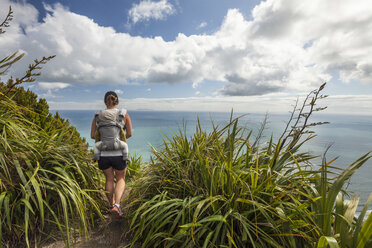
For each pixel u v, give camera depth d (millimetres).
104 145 2518
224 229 1579
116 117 2656
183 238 1709
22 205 1959
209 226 1729
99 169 2848
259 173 1961
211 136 2676
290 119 1943
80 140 4090
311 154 2115
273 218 1690
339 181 1605
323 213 1626
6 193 1854
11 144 2102
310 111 1827
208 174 2047
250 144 2381
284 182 1982
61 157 2340
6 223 1806
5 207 1688
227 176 1893
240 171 1901
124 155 2576
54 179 2201
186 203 1878
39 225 2014
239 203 1789
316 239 1529
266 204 1708
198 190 2020
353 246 1363
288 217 1526
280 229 1589
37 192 1770
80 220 2033
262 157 2314
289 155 2125
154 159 2791
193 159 2326
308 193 1854
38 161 2191
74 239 1957
